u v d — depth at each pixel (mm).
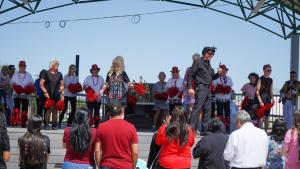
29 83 12617
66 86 12680
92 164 6816
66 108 12797
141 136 11266
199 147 6836
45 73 11969
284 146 6914
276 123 7367
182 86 13141
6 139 6680
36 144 7004
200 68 10914
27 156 7008
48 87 11961
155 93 13836
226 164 6871
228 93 13109
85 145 6703
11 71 13883
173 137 6609
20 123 12609
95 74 12555
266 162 7344
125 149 6426
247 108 13094
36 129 7117
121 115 6621
